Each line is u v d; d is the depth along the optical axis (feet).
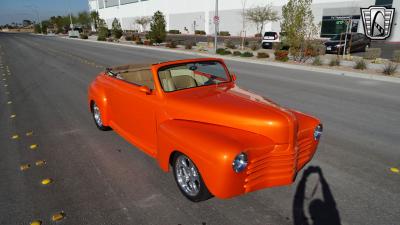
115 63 58.75
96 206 11.49
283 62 58.49
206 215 10.84
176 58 68.90
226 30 172.35
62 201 11.86
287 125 10.78
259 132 10.87
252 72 46.68
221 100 12.53
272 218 10.62
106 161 15.28
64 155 16.10
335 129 20.02
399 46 88.53
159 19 115.65
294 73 45.98
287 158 10.97
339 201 11.61
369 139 18.20
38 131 19.95
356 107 25.82
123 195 12.19
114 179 13.47
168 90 13.37
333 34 120.98
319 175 13.62
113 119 17.88
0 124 21.61
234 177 9.64
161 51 91.20
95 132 19.63
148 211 11.12
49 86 35.60
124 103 15.79
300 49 60.85
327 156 15.66
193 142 10.31
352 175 13.65
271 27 144.97
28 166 14.87
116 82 16.93
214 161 9.53
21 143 17.90
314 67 50.37
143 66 17.57
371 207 11.25
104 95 18.04
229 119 11.26
